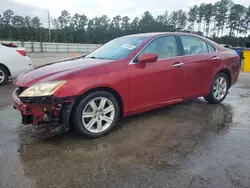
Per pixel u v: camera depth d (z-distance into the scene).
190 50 4.26
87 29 77.31
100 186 2.18
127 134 3.34
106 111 3.29
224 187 2.13
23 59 7.32
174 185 2.18
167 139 3.16
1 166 2.50
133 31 72.56
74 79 2.93
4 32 66.88
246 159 2.61
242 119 3.94
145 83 3.55
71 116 3.04
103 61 3.42
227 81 5.02
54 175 2.35
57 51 41.03
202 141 3.09
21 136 3.27
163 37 3.95
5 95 5.72
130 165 2.52
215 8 70.88
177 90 4.02
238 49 11.63
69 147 2.94
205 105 4.82
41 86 2.86
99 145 3.00
